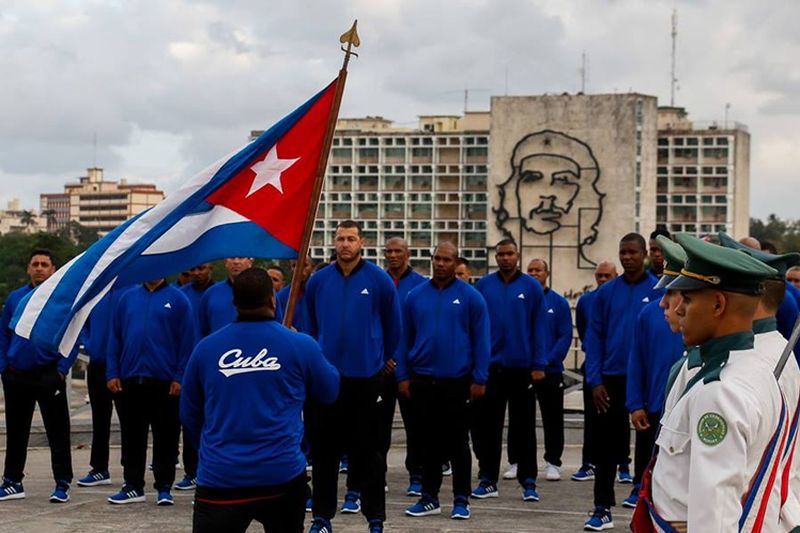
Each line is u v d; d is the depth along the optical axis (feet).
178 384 35.81
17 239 271.90
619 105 227.81
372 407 30.68
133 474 35.76
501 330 38.60
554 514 34.81
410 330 34.37
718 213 330.95
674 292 15.80
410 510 33.91
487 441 38.42
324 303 31.30
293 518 20.67
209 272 40.73
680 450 13.65
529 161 230.48
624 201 228.22
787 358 13.73
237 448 20.21
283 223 27.45
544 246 229.86
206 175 27.22
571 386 55.52
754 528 13.24
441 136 349.20
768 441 13.37
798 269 35.47
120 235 27.22
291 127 27.58
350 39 27.84
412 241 351.67
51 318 27.37
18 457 36.04
